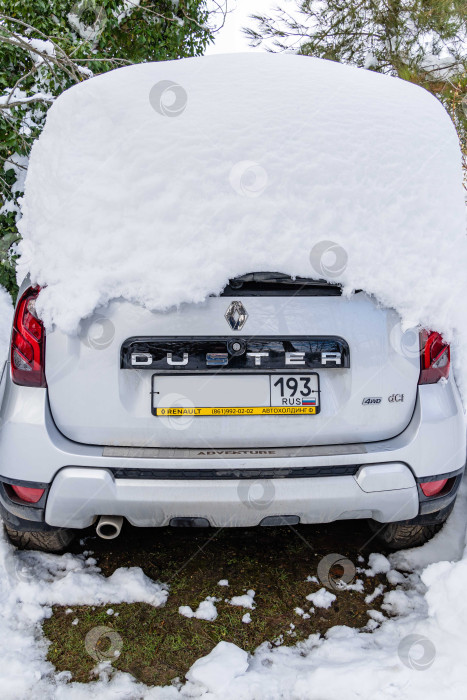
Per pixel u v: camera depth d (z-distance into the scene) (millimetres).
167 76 1897
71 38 5141
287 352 1696
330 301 1707
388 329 1754
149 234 1677
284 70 1973
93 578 1998
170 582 2021
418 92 2121
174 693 1574
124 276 1655
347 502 1736
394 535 2127
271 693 1571
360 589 2000
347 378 1738
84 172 1767
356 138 1816
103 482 1672
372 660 1657
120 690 1582
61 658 1691
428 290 1771
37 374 1722
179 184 1702
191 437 1711
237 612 1890
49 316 1696
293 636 1793
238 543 2258
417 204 1814
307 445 1743
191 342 1671
